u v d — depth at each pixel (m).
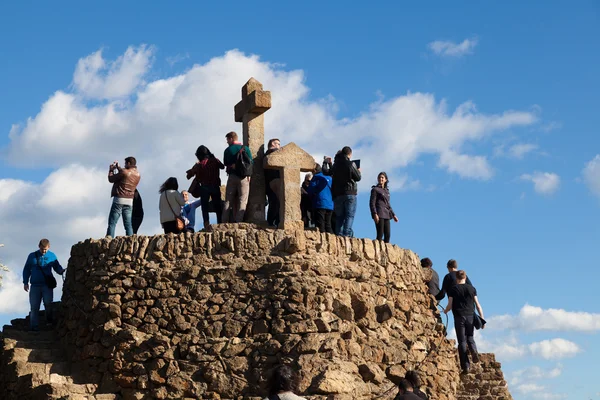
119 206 18.56
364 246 17.34
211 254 16.47
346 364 15.31
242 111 18.59
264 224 17.97
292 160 17.22
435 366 17.59
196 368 15.53
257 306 15.84
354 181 18.27
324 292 15.88
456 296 18.31
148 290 16.36
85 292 17.11
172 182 18.52
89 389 15.77
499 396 21.16
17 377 16.22
